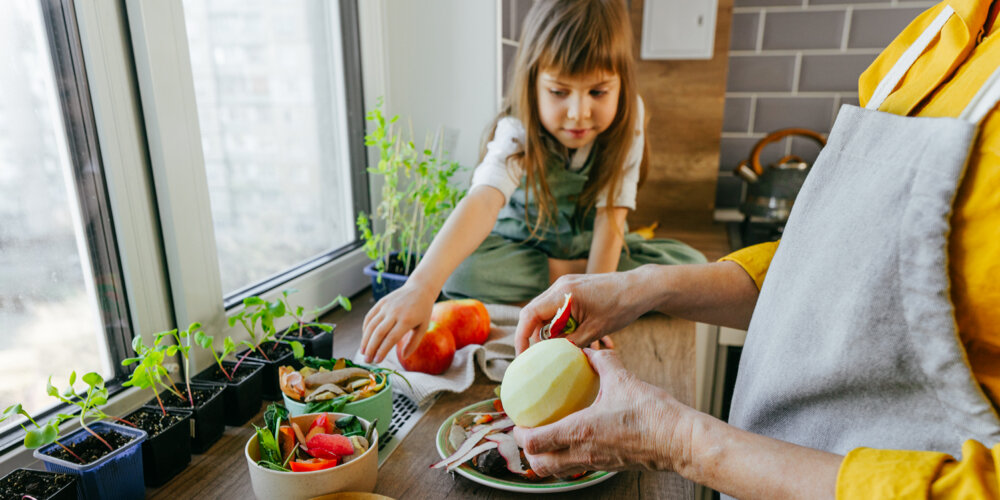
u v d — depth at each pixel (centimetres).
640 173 131
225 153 96
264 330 86
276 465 58
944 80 47
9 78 66
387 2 134
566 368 56
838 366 47
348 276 124
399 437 73
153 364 68
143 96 76
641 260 123
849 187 49
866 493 37
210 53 91
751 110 182
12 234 67
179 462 67
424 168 118
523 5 145
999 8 45
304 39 113
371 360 78
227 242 98
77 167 73
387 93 137
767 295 58
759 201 160
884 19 165
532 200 121
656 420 48
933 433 44
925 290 42
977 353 43
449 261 90
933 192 41
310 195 120
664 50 173
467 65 133
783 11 171
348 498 56
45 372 72
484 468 64
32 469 59
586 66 99
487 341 95
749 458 43
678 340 99
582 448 51
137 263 79
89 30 69
